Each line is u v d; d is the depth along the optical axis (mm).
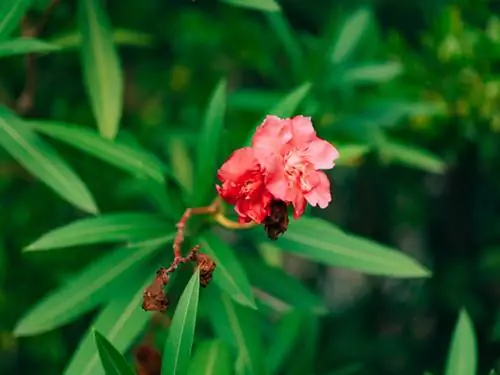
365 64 1091
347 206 1564
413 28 1385
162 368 679
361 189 1514
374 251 812
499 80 1120
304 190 710
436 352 1432
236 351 816
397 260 808
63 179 807
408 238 1604
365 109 1100
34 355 1220
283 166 706
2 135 816
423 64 1153
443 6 1267
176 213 815
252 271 860
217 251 770
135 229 792
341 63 1092
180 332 678
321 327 1471
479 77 1128
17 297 1180
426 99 1151
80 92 1293
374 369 1445
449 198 1400
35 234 1189
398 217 1441
